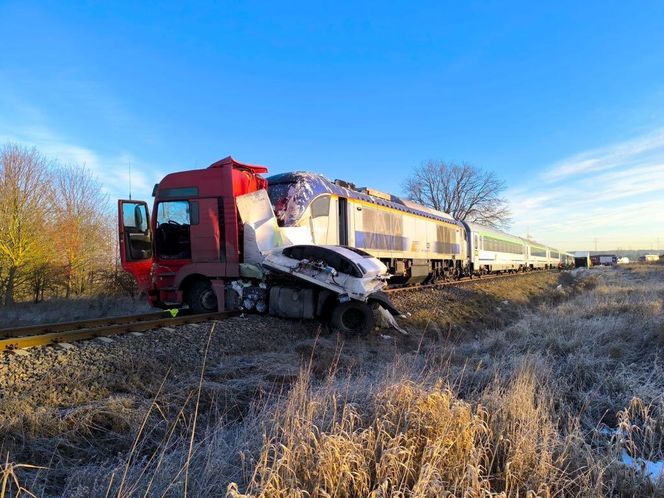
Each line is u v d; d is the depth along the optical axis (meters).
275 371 6.54
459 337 11.74
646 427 4.18
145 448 4.05
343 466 2.93
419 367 6.95
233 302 10.39
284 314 9.86
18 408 4.30
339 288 9.53
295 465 3.05
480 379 6.04
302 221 12.11
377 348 8.87
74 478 3.32
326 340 8.80
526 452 3.49
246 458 3.46
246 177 11.15
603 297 16.28
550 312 13.79
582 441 3.89
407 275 19.42
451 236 25.45
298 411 3.74
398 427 3.51
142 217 11.62
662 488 3.34
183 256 11.13
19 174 27.94
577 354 7.11
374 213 16.16
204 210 10.70
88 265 31.39
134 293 29.92
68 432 4.04
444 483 3.08
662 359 6.80
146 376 5.78
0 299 27.00
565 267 73.56
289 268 9.86
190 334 7.88
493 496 2.95
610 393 5.61
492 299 19.33
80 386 5.13
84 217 31.06
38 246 28.12
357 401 4.52
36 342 6.73
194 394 5.27
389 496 2.96
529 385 5.05
